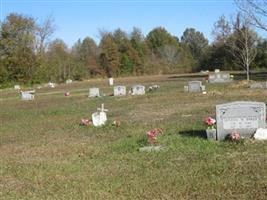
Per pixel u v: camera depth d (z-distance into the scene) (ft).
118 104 103.86
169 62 420.36
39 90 211.61
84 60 383.04
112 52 388.57
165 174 36.11
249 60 192.65
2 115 99.40
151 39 451.94
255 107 46.62
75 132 63.31
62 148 51.06
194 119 66.13
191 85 125.90
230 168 36.32
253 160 38.27
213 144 45.68
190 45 486.38
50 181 36.19
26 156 47.73
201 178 34.24
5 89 264.72
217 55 373.81
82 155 46.29
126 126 64.64
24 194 32.89
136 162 41.06
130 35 419.74
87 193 32.14
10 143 58.29
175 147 45.70
